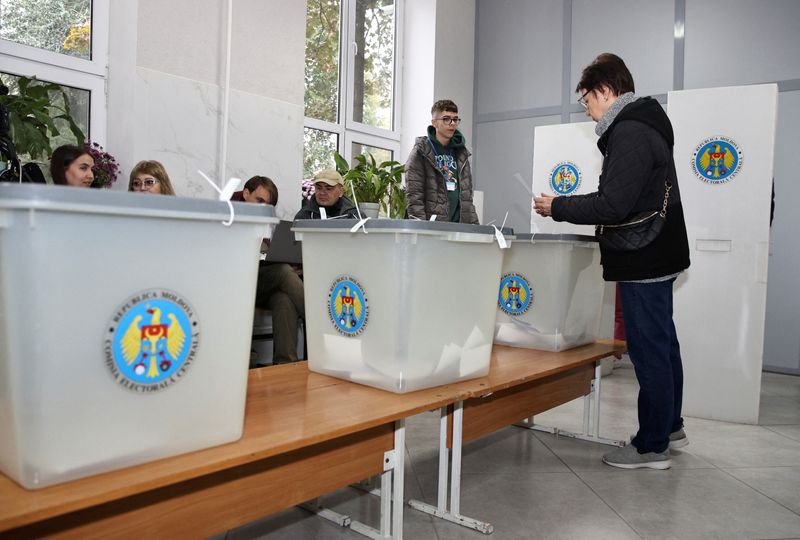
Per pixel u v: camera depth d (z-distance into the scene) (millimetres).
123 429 877
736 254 2820
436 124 3080
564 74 5020
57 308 793
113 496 799
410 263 1378
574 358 2018
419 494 1859
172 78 2916
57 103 2812
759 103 2756
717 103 2830
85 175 2305
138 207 845
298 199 3521
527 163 5211
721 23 4426
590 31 4914
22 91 2385
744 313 2814
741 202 2799
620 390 3518
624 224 1970
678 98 2910
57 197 768
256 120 3270
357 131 4703
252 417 1188
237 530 1592
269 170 3352
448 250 1460
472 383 1562
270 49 3328
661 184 1947
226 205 946
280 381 1524
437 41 4922
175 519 963
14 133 2191
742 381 2826
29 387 786
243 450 977
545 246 2152
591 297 2322
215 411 988
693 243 2898
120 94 2865
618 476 2049
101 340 839
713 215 2854
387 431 1382
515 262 2240
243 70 3205
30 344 781
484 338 1627
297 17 3471
